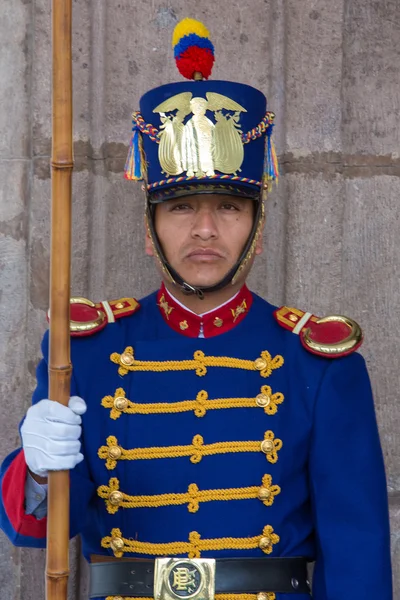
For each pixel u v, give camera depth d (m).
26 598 5.91
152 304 4.85
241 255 4.55
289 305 6.02
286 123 6.01
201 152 4.42
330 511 4.41
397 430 6.07
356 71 6.10
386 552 4.38
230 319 4.67
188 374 4.50
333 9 6.03
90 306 4.83
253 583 4.27
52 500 4.02
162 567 4.23
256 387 4.50
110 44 5.95
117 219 5.95
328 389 4.50
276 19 6.00
